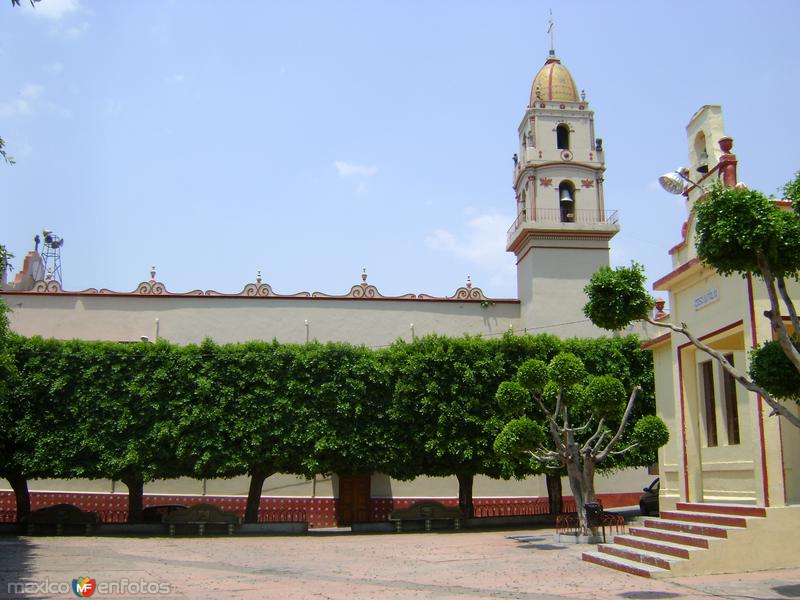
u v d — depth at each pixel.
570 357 19.66
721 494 19.03
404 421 26.48
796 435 15.12
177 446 25.41
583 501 19.84
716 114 18.86
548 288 35.69
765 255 11.05
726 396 19.41
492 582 13.30
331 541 22.22
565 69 39.34
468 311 36.44
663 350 23.73
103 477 26.00
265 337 34.66
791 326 15.12
